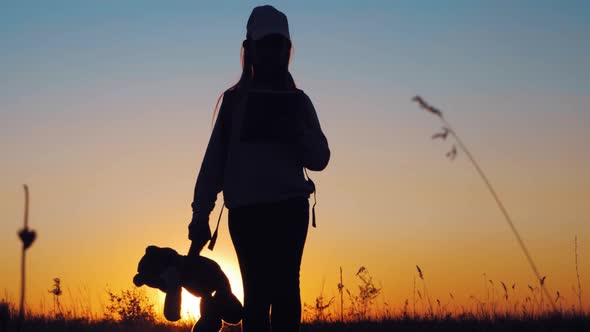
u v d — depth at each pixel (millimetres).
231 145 4246
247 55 4379
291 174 4223
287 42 4352
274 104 4238
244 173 4191
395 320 8930
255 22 4355
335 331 8281
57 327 7973
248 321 4188
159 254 4754
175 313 4617
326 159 4328
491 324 8320
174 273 4648
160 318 8609
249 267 4203
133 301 8578
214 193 4426
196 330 4750
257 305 4176
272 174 4176
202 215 4398
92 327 8188
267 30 4273
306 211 4301
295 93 4312
